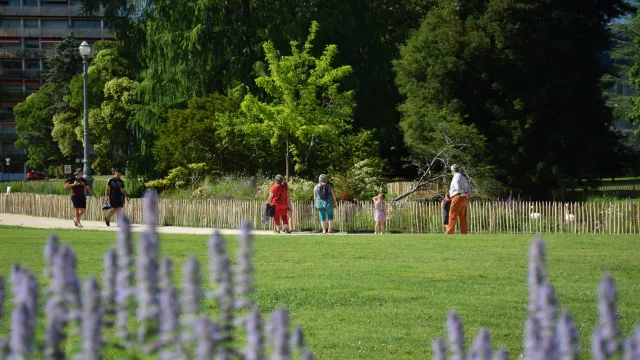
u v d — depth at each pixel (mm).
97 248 20812
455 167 28391
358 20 55531
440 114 42312
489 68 45812
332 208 30469
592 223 30062
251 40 51531
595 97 47750
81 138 98312
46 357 3918
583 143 46375
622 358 4168
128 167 50062
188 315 4348
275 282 15086
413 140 44031
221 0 51531
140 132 52875
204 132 42688
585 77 47188
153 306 4320
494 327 11266
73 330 4000
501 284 15047
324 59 41469
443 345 4543
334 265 17781
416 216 31641
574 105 46531
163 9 51094
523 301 13250
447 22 46812
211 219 33000
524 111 45250
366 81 55125
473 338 10445
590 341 10266
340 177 37562
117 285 4414
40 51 149500
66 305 4008
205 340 4086
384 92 56469
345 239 24516
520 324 11477
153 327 4312
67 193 50500
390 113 56125
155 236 4367
